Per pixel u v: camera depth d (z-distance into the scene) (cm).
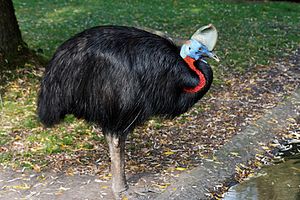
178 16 1589
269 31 1402
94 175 643
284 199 616
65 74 531
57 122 553
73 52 531
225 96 932
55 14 1587
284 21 1559
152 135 767
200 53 523
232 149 729
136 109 521
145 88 516
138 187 609
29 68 975
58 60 539
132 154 705
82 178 636
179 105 538
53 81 539
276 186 649
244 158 712
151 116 538
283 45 1264
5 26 963
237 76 1036
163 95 523
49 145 719
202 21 1527
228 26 1460
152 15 1591
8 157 685
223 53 1173
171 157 698
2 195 599
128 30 536
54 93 539
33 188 615
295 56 1180
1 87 903
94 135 758
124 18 1545
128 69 511
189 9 1695
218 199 616
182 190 612
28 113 820
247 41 1286
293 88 979
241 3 1842
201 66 530
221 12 1656
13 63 965
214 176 657
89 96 521
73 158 689
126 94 512
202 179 644
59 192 604
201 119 830
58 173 649
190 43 525
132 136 759
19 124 784
